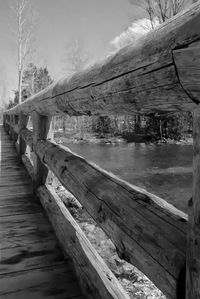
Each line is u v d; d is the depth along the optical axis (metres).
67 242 1.91
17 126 6.75
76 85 1.59
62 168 2.02
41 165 3.20
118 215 1.10
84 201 1.46
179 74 0.72
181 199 6.46
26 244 2.17
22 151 5.68
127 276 2.34
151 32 0.95
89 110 1.64
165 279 0.79
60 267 1.85
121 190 1.24
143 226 0.94
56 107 2.26
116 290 1.31
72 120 29.80
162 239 0.85
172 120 17.44
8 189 3.69
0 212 2.85
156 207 1.02
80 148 17.03
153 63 0.84
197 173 0.70
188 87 0.71
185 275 0.74
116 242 1.09
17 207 2.99
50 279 1.72
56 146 2.61
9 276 1.75
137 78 0.94
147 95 0.94
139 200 1.10
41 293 1.59
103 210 1.22
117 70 1.07
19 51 28.12
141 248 0.91
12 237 2.29
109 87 1.17
